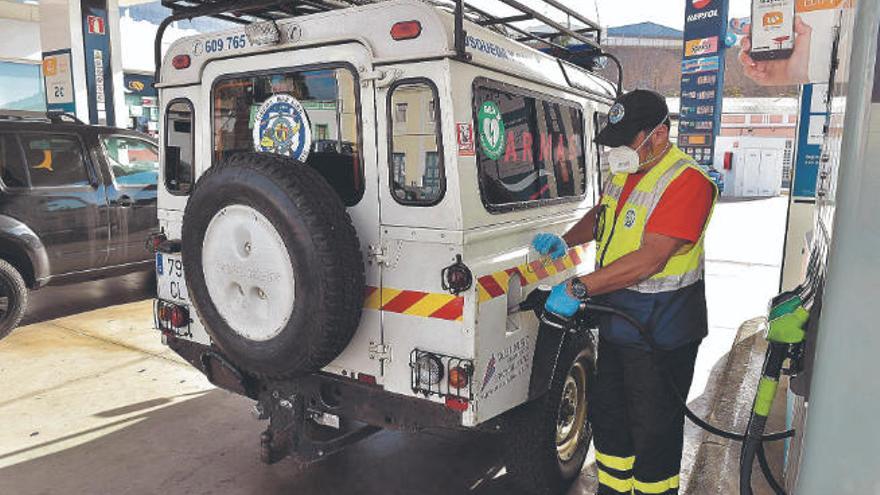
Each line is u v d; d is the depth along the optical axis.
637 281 2.40
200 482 3.37
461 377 2.45
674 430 2.58
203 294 2.76
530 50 3.09
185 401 4.39
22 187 5.73
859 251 1.15
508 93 2.82
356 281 2.47
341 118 2.68
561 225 3.33
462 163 2.46
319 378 2.83
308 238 2.38
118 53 11.64
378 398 2.68
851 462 1.20
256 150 2.98
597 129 3.87
